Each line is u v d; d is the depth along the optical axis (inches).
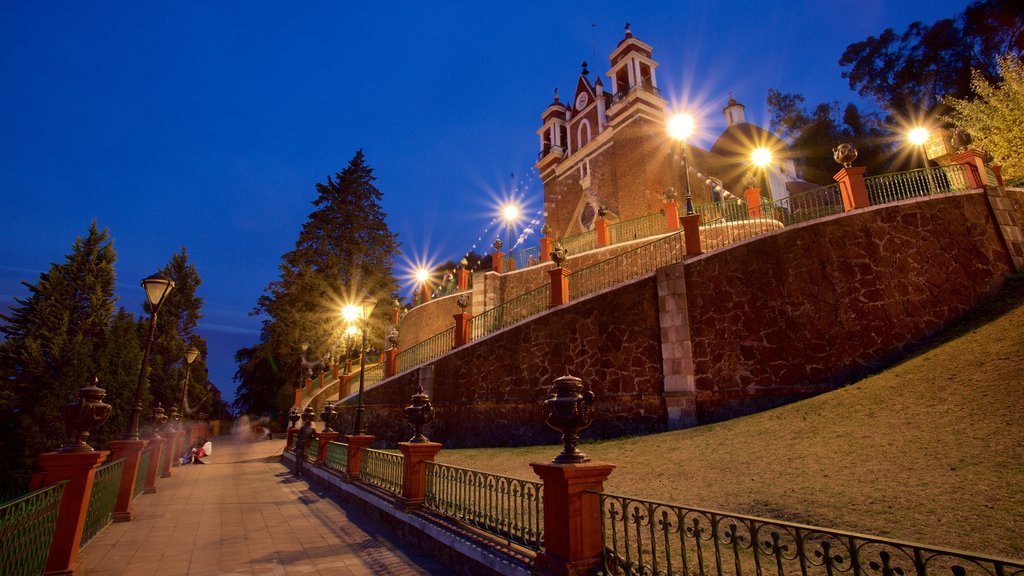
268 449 962.1
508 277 944.9
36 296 787.4
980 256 464.1
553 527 160.7
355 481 394.0
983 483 197.3
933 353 377.7
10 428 657.6
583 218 1448.1
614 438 467.5
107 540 270.5
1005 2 1063.6
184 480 537.0
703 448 335.9
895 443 256.8
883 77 1296.8
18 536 161.8
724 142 1547.7
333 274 1619.1
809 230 465.7
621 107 1307.8
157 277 352.8
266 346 1471.5
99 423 225.1
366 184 1811.0
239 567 221.1
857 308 437.4
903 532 177.5
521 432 541.6
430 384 653.3
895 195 547.8
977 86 693.3
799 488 232.4
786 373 433.1
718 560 119.7
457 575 209.2
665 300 488.4
